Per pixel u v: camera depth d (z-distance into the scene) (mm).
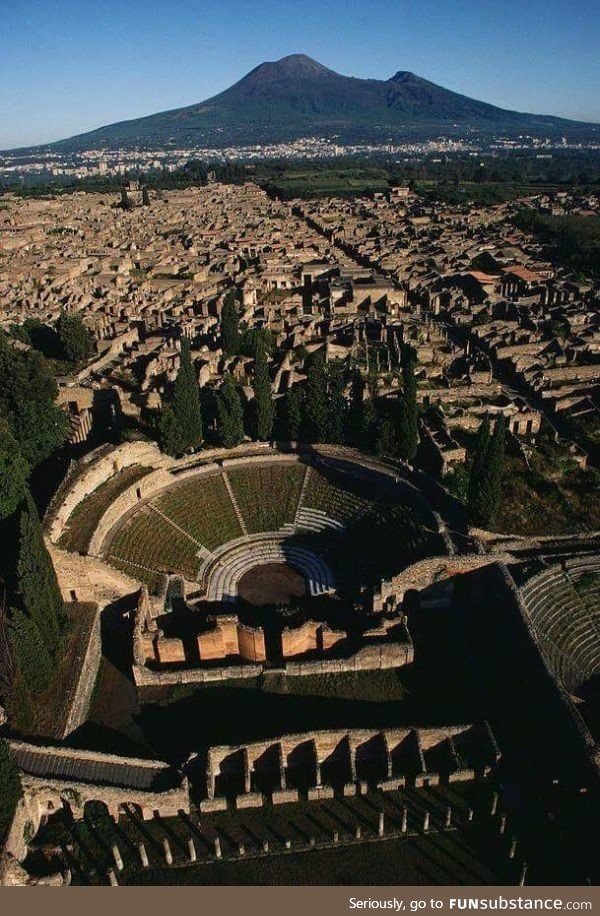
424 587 70500
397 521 80562
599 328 143750
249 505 87625
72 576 68500
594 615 67000
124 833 49469
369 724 57469
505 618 65562
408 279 185375
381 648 62438
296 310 158875
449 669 63281
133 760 52188
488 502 73688
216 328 142625
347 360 128125
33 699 57656
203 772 52344
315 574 77562
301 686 61344
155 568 75312
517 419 104250
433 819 49688
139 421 102312
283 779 51281
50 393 104312
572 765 51688
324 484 90062
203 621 70250
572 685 60219
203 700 60188
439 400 112438
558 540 77500
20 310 156375
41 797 49969
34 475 89812
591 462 98750
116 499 79688
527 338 139750
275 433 99625
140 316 153375
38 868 47094
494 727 56812
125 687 61875
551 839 47875
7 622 56219
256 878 46062
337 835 48344
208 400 106938
